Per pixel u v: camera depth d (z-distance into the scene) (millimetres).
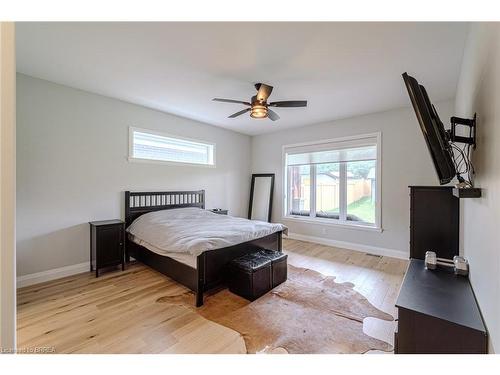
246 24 1827
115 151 3514
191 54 2275
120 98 3469
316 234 4832
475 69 1633
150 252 3127
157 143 4102
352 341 1843
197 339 1860
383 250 3990
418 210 2352
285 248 4414
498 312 953
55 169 2963
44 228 2883
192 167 4602
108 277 3027
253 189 5840
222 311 2264
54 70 2625
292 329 1991
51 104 2922
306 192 5090
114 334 1913
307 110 3936
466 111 2119
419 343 1237
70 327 1998
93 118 3279
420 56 2262
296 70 2578
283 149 5352
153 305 2361
